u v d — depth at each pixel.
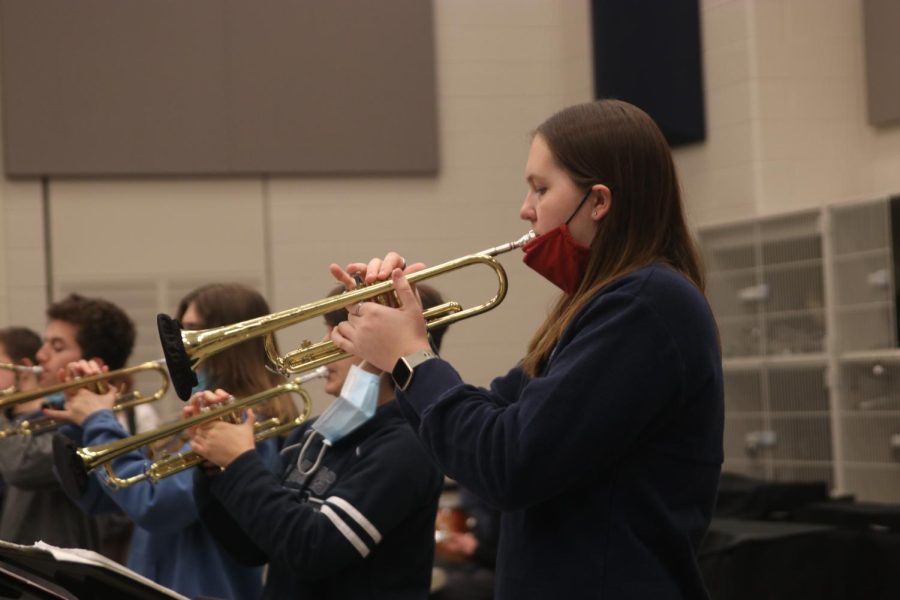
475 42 10.29
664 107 9.07
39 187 9.49
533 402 2.24
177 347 2.79
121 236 9.64
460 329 9.99
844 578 5.27
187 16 9.67
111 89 9.54
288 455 3.66
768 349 8.27
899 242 7.49
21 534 4.82
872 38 8.84
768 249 8.30
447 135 10.21
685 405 2.31
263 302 4.13
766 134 8.79
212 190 9.80
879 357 7.52
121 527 5.24
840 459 7.77
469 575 6.14
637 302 2.27
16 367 4.85
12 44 9.40
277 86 9.80
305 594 3.29
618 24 9.18
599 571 2.26
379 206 10.07
